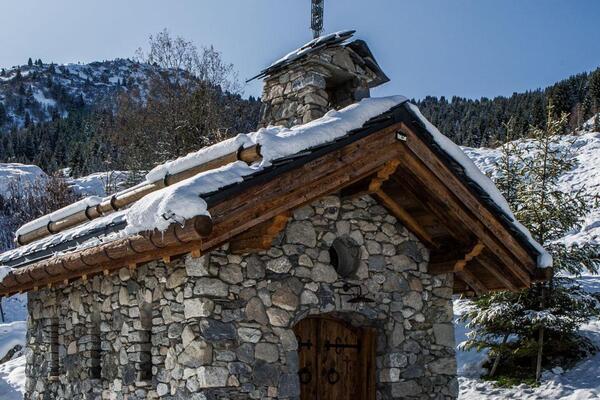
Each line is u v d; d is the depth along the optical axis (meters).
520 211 13.92
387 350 7.68
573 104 78.75
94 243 6.90
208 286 6.29
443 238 8.03
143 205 5.65
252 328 6.52
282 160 5.94
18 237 11.22
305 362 7.66
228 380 6.26
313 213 7.23
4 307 29.48
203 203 5.30
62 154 73.06
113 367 7.69
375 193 7.59
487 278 8.71
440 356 8.05
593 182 28.78
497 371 14.06
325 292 7.15
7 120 151.25
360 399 7.91
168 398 6.57
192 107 26.78
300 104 8.88
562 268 13.54
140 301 7.24
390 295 7.76
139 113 29.31
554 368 13.22
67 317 9.12
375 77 9.56
